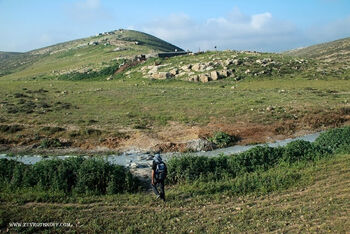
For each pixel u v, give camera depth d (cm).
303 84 5497
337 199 1162
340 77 6012
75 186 1350
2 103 3953
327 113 3325
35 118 3247
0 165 1453
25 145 2573
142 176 1596
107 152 2427
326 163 1603
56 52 17188
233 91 4816
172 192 1335
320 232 948
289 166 1623
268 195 1266
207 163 1576
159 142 2567
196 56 7638
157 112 3566
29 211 1109
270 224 1016
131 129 2922
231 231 988
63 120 3178
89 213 1125
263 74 6156
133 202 1229
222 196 1277
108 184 1359
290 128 3000
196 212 1139
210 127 2961
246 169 1595
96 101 4197
